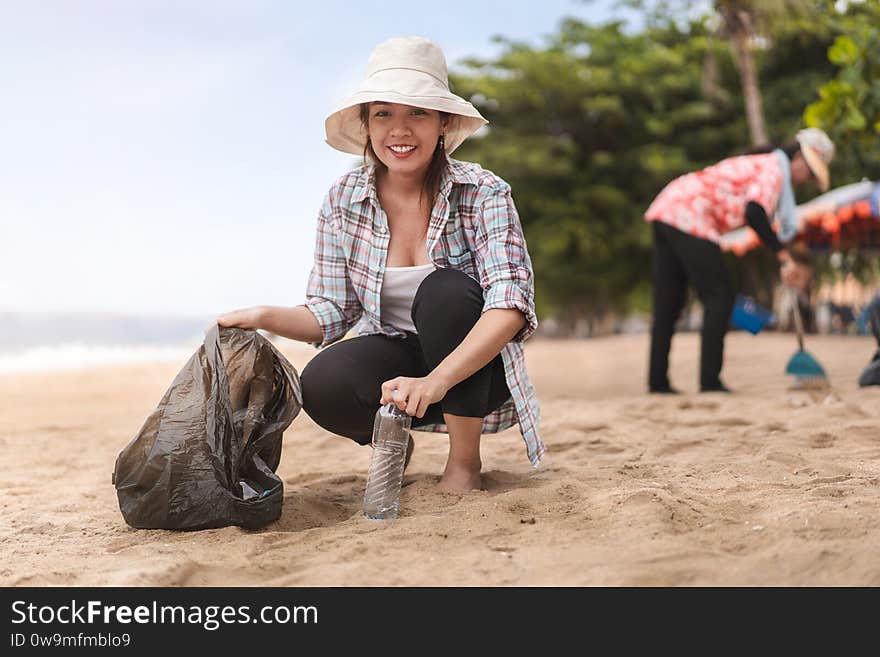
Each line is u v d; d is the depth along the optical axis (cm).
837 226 1027
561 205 2459
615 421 430
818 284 1820
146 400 745
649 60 2447
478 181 274
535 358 1275
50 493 321
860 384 503
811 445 338
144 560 215
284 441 439
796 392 504
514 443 385
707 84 1989
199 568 207
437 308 262
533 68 2452
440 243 278
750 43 1827
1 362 1458
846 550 194
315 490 306
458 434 275
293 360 1266
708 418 422
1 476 364
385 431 254
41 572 209
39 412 652
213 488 243
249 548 224
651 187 2480
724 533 216
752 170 543
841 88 626
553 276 2598
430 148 266
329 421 283
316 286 293
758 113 1772
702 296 559
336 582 196
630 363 1052
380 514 250
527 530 228
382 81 257
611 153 2586
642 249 2475
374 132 264
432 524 236
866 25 762
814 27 1800
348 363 279
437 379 245
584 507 247
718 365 558
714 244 550
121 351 2127
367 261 283
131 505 248
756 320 550
